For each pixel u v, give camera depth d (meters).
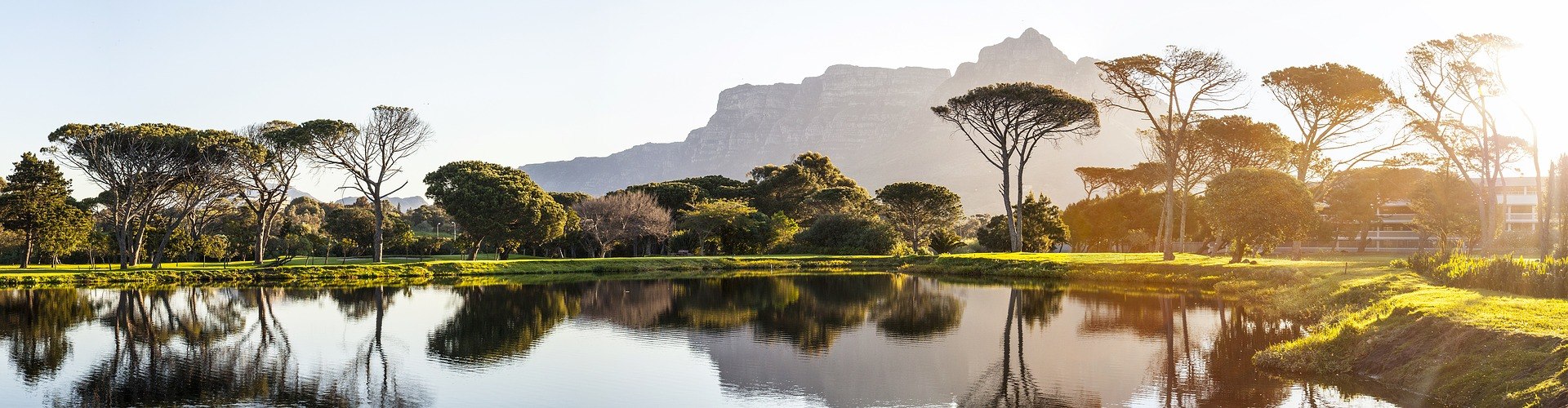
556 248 100.75
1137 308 42.16
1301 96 64.81
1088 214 112.44
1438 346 21.19
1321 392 21.81
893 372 27.16
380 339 34.44
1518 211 107.81
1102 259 70.19
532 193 87.50
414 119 77.06
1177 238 108.50
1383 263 54.06
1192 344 30.95
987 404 22.81
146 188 68.75
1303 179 67.12
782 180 124.12
